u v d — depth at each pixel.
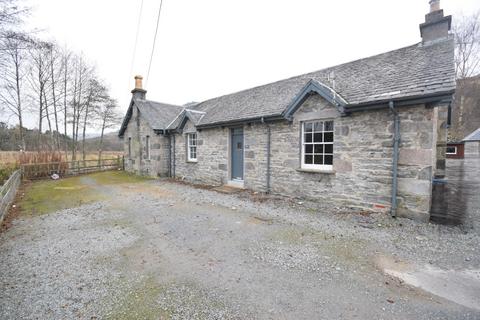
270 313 2.48
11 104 18.14
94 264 3.59
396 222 5.12
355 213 5.85
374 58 7.72
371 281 3.02
